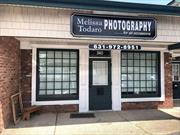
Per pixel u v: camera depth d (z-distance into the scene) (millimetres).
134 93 10766
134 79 10781
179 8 7555
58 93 10102
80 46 10055
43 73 10008
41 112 9812
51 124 8086
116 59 10461
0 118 6957
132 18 7445
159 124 8031
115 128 7574
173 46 10281
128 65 10750
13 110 8047
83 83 10141
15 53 8914
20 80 9656
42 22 6934
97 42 9109
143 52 10852
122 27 7391
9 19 6738
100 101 10398
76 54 10242
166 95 10922
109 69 10500
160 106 10836
